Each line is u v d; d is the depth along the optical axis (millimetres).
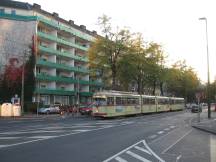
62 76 87375
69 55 87938
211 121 39844
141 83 76688
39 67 78938
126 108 50562
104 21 66938
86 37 96938
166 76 80875
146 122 38719
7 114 51438
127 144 17891
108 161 12266
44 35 77188
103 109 45125
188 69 111938
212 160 12961
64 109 65938
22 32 73188
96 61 67688
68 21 91500
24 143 17359
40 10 78875
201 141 19906
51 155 13430
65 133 23578
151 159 13016
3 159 12297
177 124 35406
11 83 67438
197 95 39438
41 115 57875
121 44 66312
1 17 72250
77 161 12094
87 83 96688
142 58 70625
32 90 69438
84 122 37562
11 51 71688
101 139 20188
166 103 73750
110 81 72875
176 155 14211
